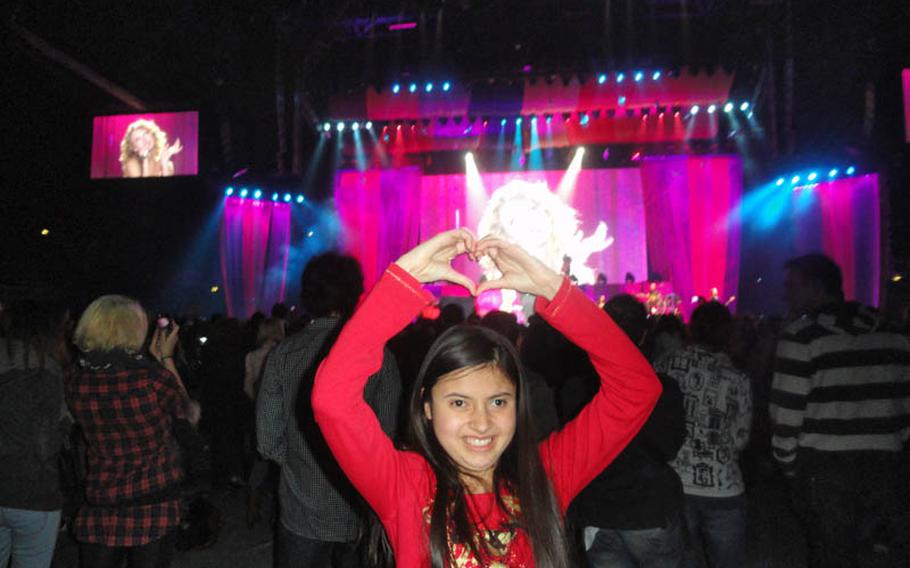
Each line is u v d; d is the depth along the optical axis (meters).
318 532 2.94
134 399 2.97
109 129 16.56
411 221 17.53
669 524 3.02
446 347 1.60
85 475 3.16
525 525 1.58
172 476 3.10
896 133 14.50
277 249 18.02
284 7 14.20
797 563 5.02
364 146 16.95
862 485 3.25
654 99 15.02
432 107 15.52
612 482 3.03
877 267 15.01
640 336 3.42
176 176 16.28
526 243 17.12
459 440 1.56
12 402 3.01
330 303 3.10
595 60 14.70
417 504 1.57
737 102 15.12
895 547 4.79
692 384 3.49
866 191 15.27
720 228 16.61
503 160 17.58
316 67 15.44
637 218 17.08
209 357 7.09
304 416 2.97
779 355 3.40
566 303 1.57
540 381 3.45
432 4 14.47
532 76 14.87
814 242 16.08
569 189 17.25
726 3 13.83
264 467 5.85
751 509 6.35
